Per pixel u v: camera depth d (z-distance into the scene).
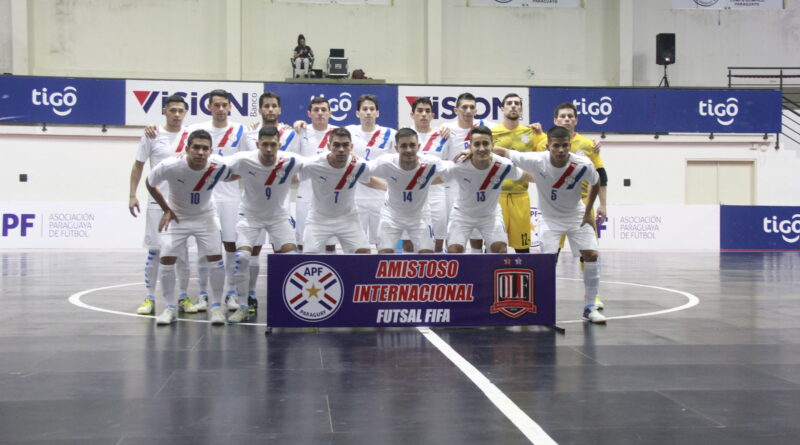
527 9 21.97
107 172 18.31
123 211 17.45
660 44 20.84
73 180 18.22
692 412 3.57
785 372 4.44
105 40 20.72
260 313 6.99
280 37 21.34
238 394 3.89
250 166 6.17
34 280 10.05
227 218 7.34
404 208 6.81
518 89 18.23
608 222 18.05
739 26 22.34
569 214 6.61
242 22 21.16
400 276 5.83
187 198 6.27
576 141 7.34
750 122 19.11
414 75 21.78
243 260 6.47
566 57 22.05
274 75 21.36
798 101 22.27
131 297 8.20
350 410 3.60
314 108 7.95
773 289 9.20
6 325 6.16
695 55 22.33
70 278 10.37
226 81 17.78
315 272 5.75
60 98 17.72
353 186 6.50
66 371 4.42
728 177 19.75
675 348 5.20
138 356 4.87
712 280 10.42
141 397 3.83
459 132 7.77
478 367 4.57
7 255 15.23
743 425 3.37
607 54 22.12
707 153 19.52
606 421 3.43
